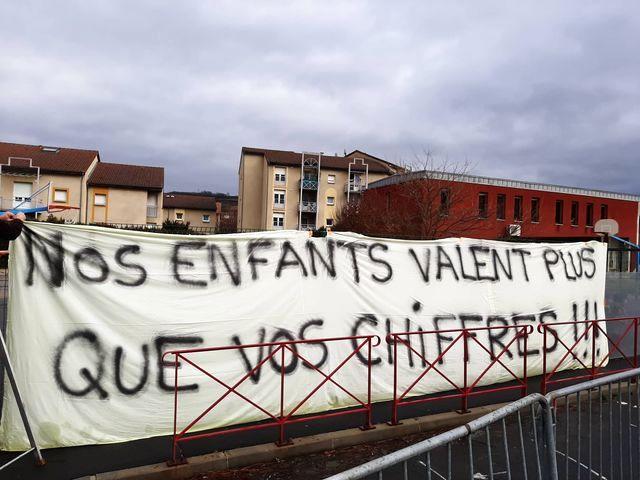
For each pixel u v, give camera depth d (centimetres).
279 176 5647
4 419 432
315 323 573
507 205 3472
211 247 523
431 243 672
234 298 529
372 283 618
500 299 724
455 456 478
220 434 479
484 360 698
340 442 493
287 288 559
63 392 446
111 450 450
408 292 645
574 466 454
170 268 501
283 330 552
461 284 690
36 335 440
